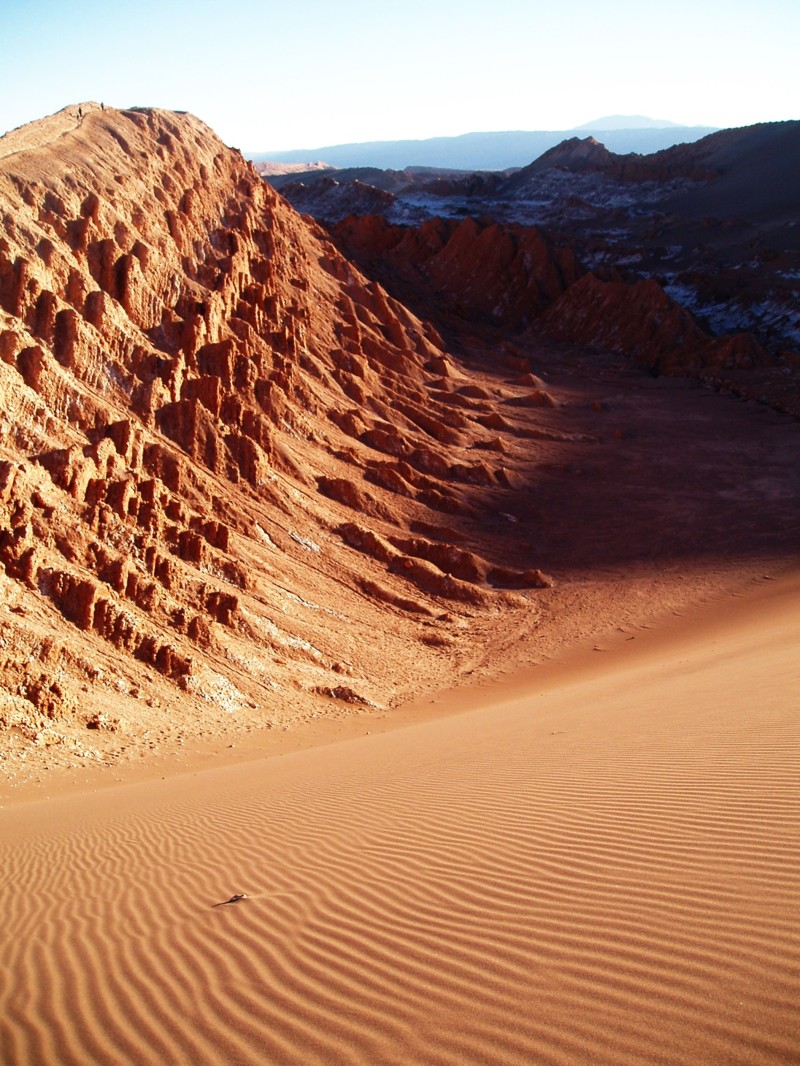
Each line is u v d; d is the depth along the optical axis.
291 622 33.41
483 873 7.18
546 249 116.81
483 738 15.51
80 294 38.62
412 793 10.89
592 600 43.25
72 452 29.17
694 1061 4.22
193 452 39.34
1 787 17.75
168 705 24.69
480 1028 4.79
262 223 69.75
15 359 32.75
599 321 106.19
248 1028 5.16
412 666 34.41
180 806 12.79
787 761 9.14
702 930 5.45
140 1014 5.50
